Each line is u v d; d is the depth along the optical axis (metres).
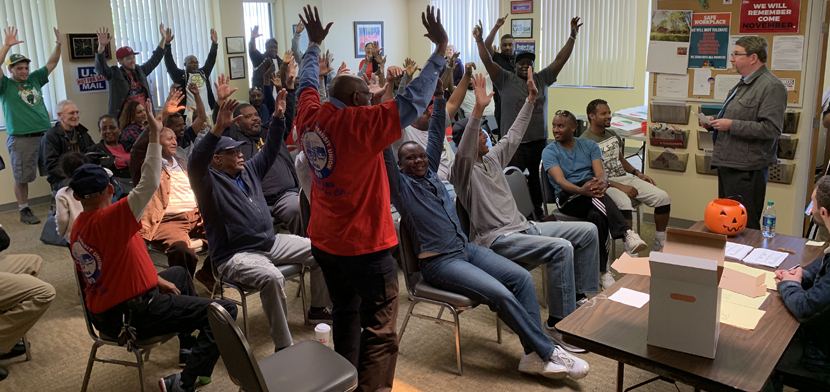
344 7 9.46
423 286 2.89
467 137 3.04
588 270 3.33
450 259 2.85
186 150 4.80
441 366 2.94
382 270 2.22
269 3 9.19
